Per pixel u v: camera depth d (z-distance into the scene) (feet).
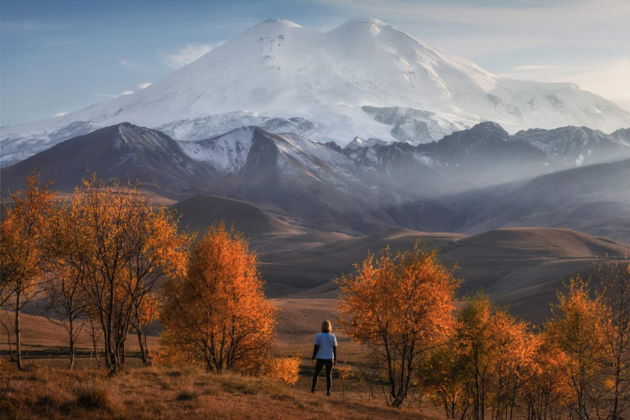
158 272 97.91
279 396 60.59
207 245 110.83
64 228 86.99
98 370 62.39
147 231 90.53
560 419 157.48
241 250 114.73
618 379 115.24
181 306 109.29
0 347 218.59
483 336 119.03
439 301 89.10
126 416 43.19
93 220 87.15
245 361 118.32
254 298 114.32
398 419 61.11
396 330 90.43
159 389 55.21
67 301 105.70
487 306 125.49
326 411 57.00
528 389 140.87
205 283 108.99
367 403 68.95
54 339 259.80
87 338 274.36
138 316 116.78
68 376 54.19
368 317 91.91
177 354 116.67
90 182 89.71
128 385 54.75
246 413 49.60
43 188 97.14
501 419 145.79
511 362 126.00
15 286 94.22
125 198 90.17
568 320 124.77
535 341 133.90
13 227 93.81
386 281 91.15
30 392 44.75
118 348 93.25
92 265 88.38
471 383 128.98
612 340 116.06
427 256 92.12
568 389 133.28
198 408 48.91
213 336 110.22
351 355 226.17
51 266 96.17
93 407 44.24
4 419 38.65
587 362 121.19
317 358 67.10
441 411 140.87
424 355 120.37
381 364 101.96
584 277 404.77
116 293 99.30
